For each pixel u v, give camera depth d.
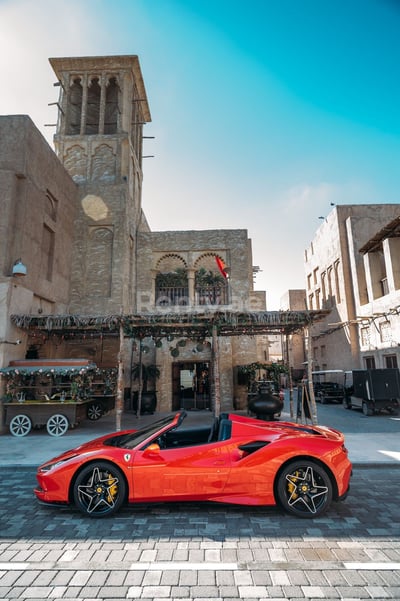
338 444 4.88
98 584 3.11
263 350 27.11
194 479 4.66
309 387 11.41
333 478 4.70
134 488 4.68
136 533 4.17
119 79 21.30
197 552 3.69
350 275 24.50
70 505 4.83
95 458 4.80
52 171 15.62
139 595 2.94
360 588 3.01
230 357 18.19
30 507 5.08
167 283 20.27
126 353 18.16
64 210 16.98
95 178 19.70
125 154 20.02
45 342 14.53
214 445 4.85
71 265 17.69
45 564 3.47
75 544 3.90
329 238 27.55
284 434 5.00
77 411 11.50
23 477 6.77
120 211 18.42
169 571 3.32
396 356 18.50
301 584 3.08
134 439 5.26
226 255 20.55
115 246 18.03
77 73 21.62
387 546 3.78
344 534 4.09
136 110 23.72
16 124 13.27
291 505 4.61
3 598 2.90
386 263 19.19
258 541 3.93
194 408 18.72
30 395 11.69
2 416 11.21
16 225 12.71
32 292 13.36
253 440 4.90
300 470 4.72
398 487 5.87
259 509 4.90
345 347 24.67
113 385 13.25
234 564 3.44
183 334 13.77
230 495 4.65
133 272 20.08
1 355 11.40
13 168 12.94
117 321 11.50
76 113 22.25
